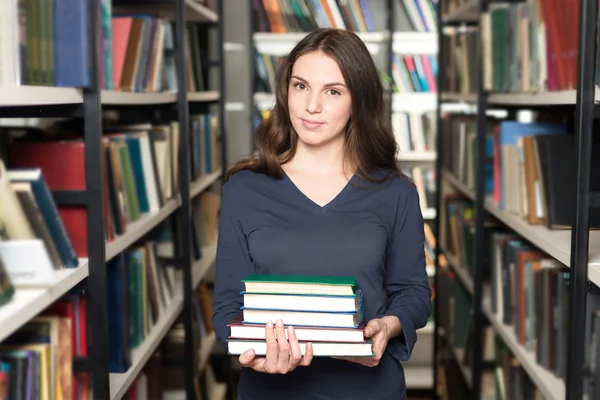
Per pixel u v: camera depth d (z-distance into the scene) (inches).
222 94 149.6
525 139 82.4
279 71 64.4
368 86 61.6
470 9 119.3
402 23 174.9
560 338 75.4
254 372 61.6
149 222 82.5
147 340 83.6
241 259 62.9
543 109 104.4
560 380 75.3
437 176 153.9
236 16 176.4
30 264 47.6
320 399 60.1
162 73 99.2
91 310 62.6
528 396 90.9
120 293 73.2
